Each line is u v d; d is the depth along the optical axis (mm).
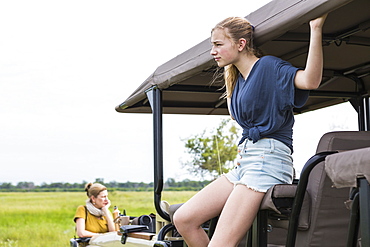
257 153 2674
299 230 2641
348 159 2025
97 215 5664
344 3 2260
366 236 1939
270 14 2715
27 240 13648
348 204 2127
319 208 2580
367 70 4281
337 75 4336
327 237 2596
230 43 2760
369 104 4645
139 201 14359
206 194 2852
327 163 2137
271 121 2635
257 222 2658
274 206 2518
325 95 4637
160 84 4027
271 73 2613
